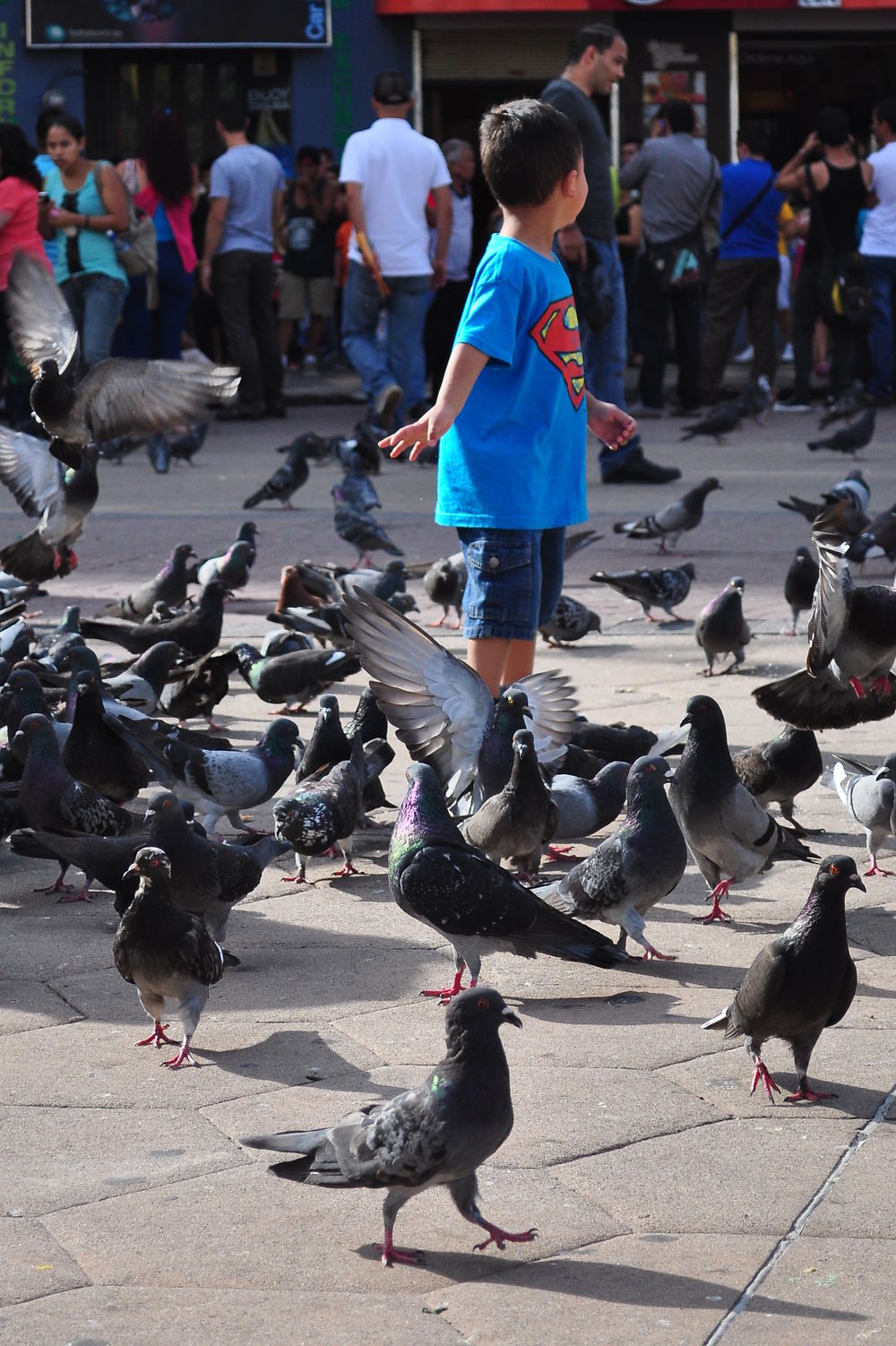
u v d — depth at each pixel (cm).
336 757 712
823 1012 450
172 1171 419
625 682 941
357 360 1861
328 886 659
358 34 2572
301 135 2594
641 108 2623
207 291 2156
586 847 694
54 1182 414
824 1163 421
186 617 963
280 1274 371
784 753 677
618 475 1652
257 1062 487
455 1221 396
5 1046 500
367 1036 505
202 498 1630
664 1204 400
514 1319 352
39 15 2483
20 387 1808
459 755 603
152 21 2502
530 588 657
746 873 609
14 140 1433
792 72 2709
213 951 490
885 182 2138
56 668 850
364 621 587
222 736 863
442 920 507
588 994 541
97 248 1667
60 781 641
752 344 2158
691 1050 493
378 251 1819
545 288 643
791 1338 343
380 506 1440
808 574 1041
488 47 2631
